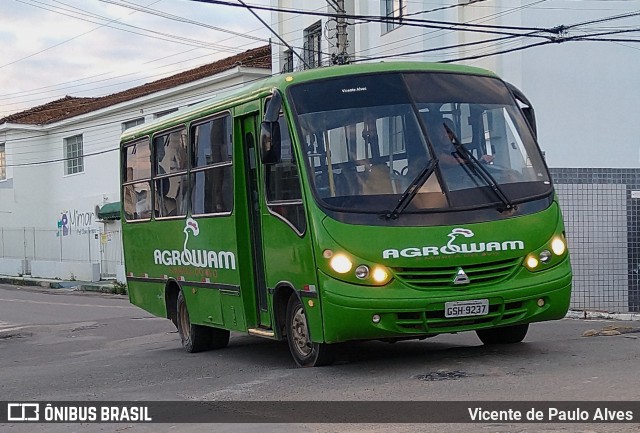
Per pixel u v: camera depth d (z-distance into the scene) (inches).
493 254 345.1
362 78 381.1
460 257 341.1
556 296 354.0
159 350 557.6
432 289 339.6
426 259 339.0
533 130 394.9
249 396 333.7
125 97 1557.6
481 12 871.1
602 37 815.1
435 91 379.6
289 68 1224.8
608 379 311.6
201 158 472.7
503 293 343.0
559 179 712.4
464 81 389.1
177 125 504.7
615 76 819.4
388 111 369.4
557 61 814.5
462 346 433.1
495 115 381.4
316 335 355.3
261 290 415.8
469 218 347.9
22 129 1809.8
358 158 360.8
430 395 301.3
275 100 374.9
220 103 447.2
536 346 401.4
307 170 362.0
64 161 1771.7
